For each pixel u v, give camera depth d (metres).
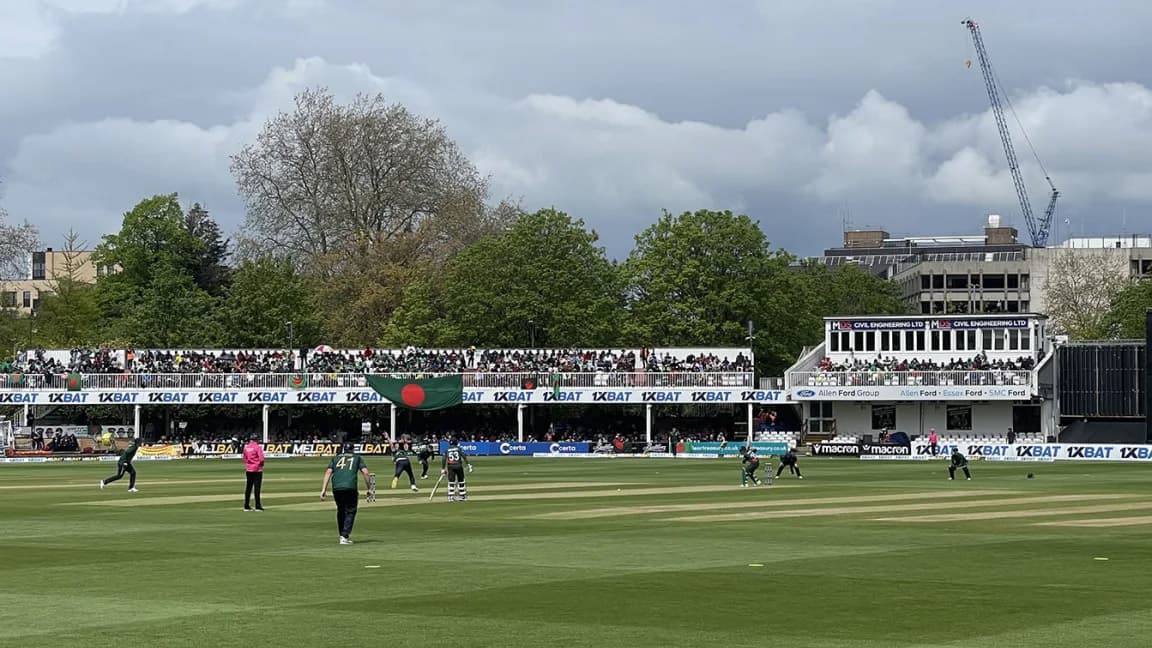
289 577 25.86
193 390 106.94
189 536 34.25
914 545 31.52
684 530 35.62
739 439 109.81
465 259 116.25
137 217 142.25
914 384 104.75
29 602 22.83
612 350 110.44
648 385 106.00
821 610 21.81
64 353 111.81
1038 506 44.62
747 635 19.62
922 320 110.69
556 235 117.56
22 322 132.38
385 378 105.12
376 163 124.69
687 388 105.62
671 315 116.69
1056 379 108.56
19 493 53.47
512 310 114.94
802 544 31.77
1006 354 109.38
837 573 26.28
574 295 117.00
